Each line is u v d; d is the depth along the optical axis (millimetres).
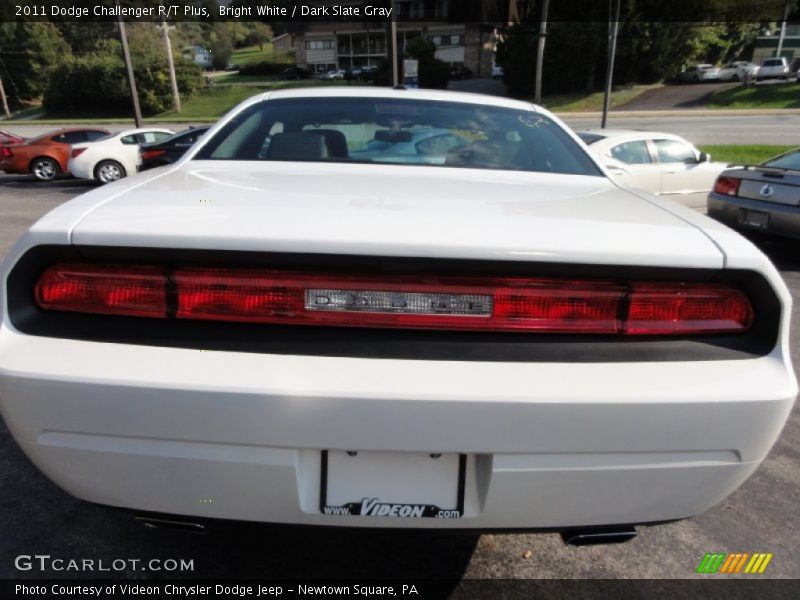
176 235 1226
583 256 1233
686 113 32594
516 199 1631
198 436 1238
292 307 1260
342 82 53625
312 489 1317
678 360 1284
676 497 1334
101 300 1269
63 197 11789
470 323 1265
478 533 1368
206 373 1218
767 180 5734
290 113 2398
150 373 1218
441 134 2297
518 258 1221
